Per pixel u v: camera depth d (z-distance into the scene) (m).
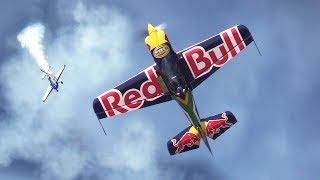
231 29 94.75
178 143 93.81
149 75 95.50
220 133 93.38
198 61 94.94
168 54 94.00
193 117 93.69
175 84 92.81
